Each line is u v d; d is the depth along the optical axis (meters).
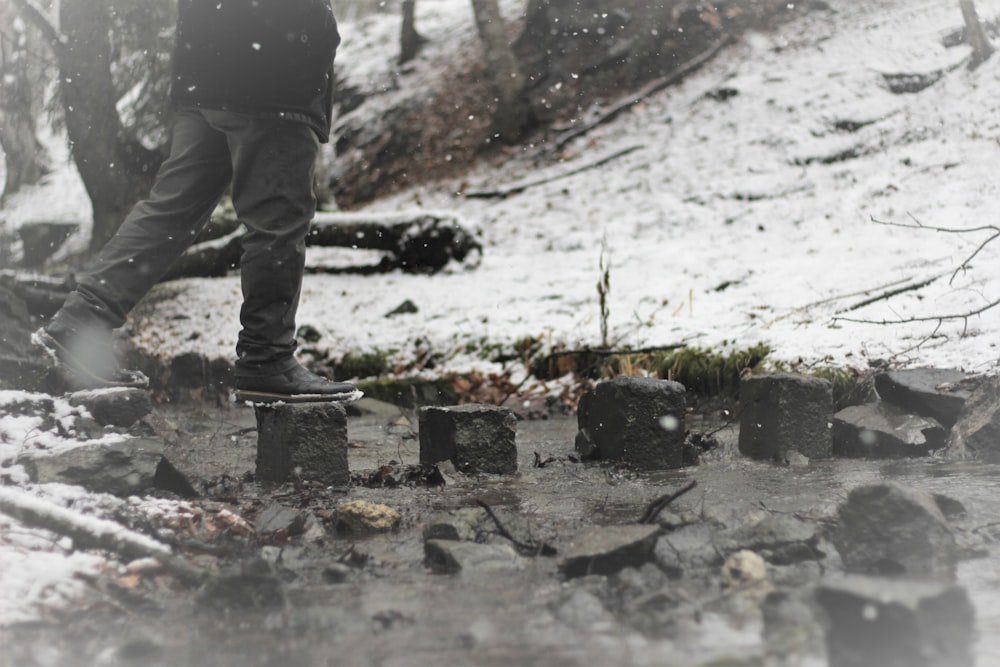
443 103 20.56
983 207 9.66
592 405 5.03
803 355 6.63
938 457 4.75
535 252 13.02
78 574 2.65
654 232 12.78
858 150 13.46
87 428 3.81
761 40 18.05
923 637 1.88
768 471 4.52
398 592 2.63
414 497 3.99
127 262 4.18
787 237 11.04
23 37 14.66
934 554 2.76
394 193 19.02
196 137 4.24
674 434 4.72
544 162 17.45
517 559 2.93
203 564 2.90
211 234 13.67
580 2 19.94
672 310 8.98
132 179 13.05
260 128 4.03
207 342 10.32
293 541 3.24
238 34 3.96
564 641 2.14
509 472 4.65
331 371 9.78
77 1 12.14
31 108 17.36
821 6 18.28
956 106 13.22
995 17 15.23
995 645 2.00
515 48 20.61
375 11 29.55
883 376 5.29
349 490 4.16
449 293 11.05
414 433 6.48
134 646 2.13
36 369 4.46
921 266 8.11
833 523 3.20
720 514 3.28
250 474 4.36
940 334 6.23
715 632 2.17
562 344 8.72
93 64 12.32
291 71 4.02
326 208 16.33
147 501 3.40
